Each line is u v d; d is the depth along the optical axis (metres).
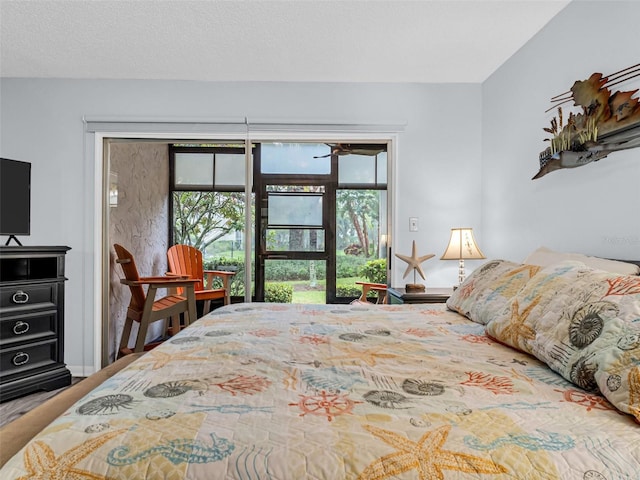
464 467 0.65
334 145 3.44
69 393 1.30
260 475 0.64
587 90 1.94
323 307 2.08
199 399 0.87
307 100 3.21
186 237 3.44
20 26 2.37
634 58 1.68
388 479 0.63
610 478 0.64
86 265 3.15
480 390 0.93
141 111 3.17
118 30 2.42
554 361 1.04
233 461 0.66
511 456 0.67
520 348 1.22
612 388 0.83
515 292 1.55
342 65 2.92
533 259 2.01
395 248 3.25
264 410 0.82
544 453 0.68
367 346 1.30
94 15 2.25
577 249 2.05
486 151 3.16
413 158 3.24
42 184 3.13
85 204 3.15
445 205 3.25
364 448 0.68
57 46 2.62
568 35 2.14
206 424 0.75
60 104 3.14
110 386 0.94
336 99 3.21
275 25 2.37
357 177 3.44
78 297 3.14
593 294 1.07
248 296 3.43
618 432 0.73
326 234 3.46
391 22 2.34
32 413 1.14
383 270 3.43
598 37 1.90
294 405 0.84
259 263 3.45
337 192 3.45
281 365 1.10
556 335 1.08
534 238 2.47
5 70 3.00
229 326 1.59
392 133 3.24
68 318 3.14
